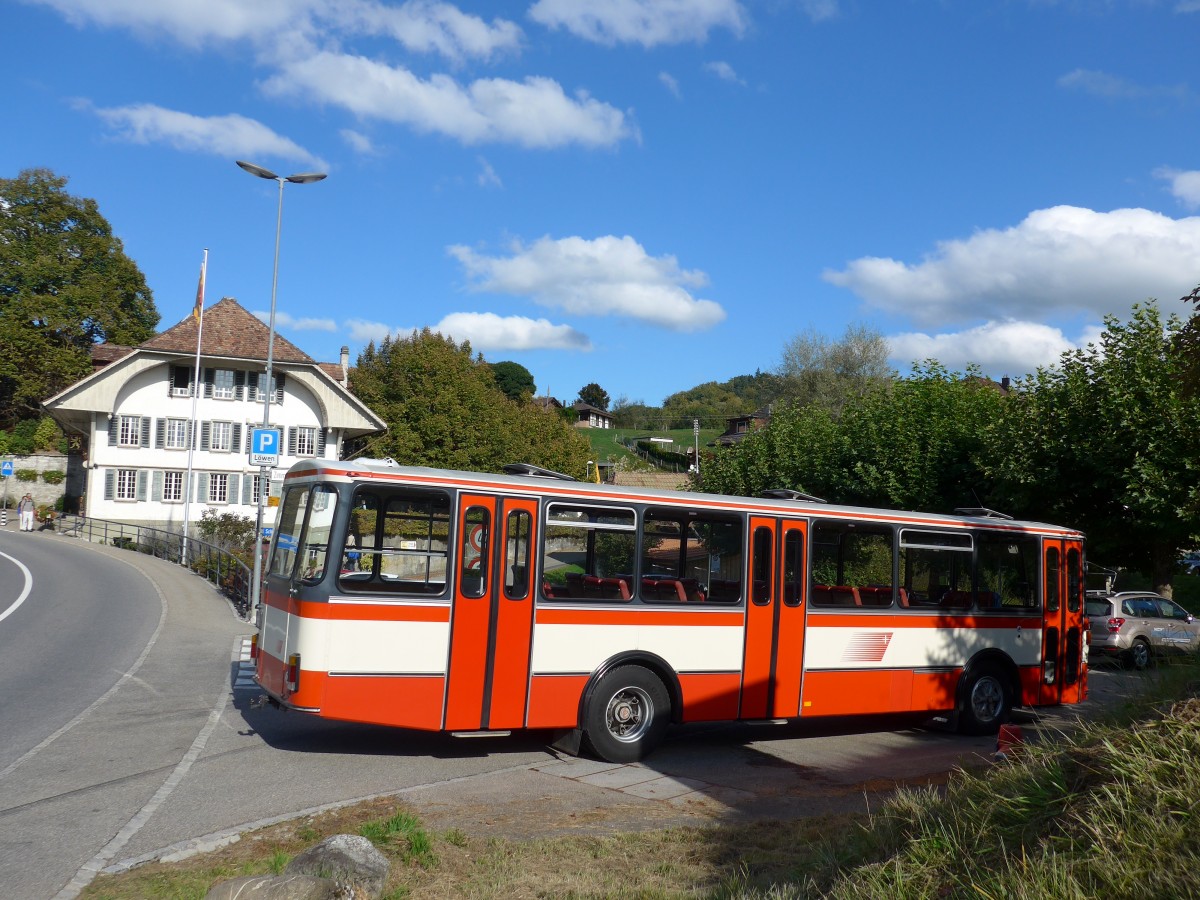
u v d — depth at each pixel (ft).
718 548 36.68
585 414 467.52
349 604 30.55
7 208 219.82
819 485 102.89
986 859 17.16
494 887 19.97
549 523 33.55
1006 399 84.79
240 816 25.58
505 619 32.53
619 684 34.06
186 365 174.50
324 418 175.52
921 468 88.58
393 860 21.40
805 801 28.84
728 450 129.80
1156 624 73.67
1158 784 16.94
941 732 43.21
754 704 36.68
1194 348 36.99
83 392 166.81
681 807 27.63
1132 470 71.10
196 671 49.32
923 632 40.98
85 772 29.73
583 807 27.37
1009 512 82.99
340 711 30.25
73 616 68.08
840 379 212.84
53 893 19.66
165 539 126.41
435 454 171.53
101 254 226.38
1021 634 43.88
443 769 31.86
